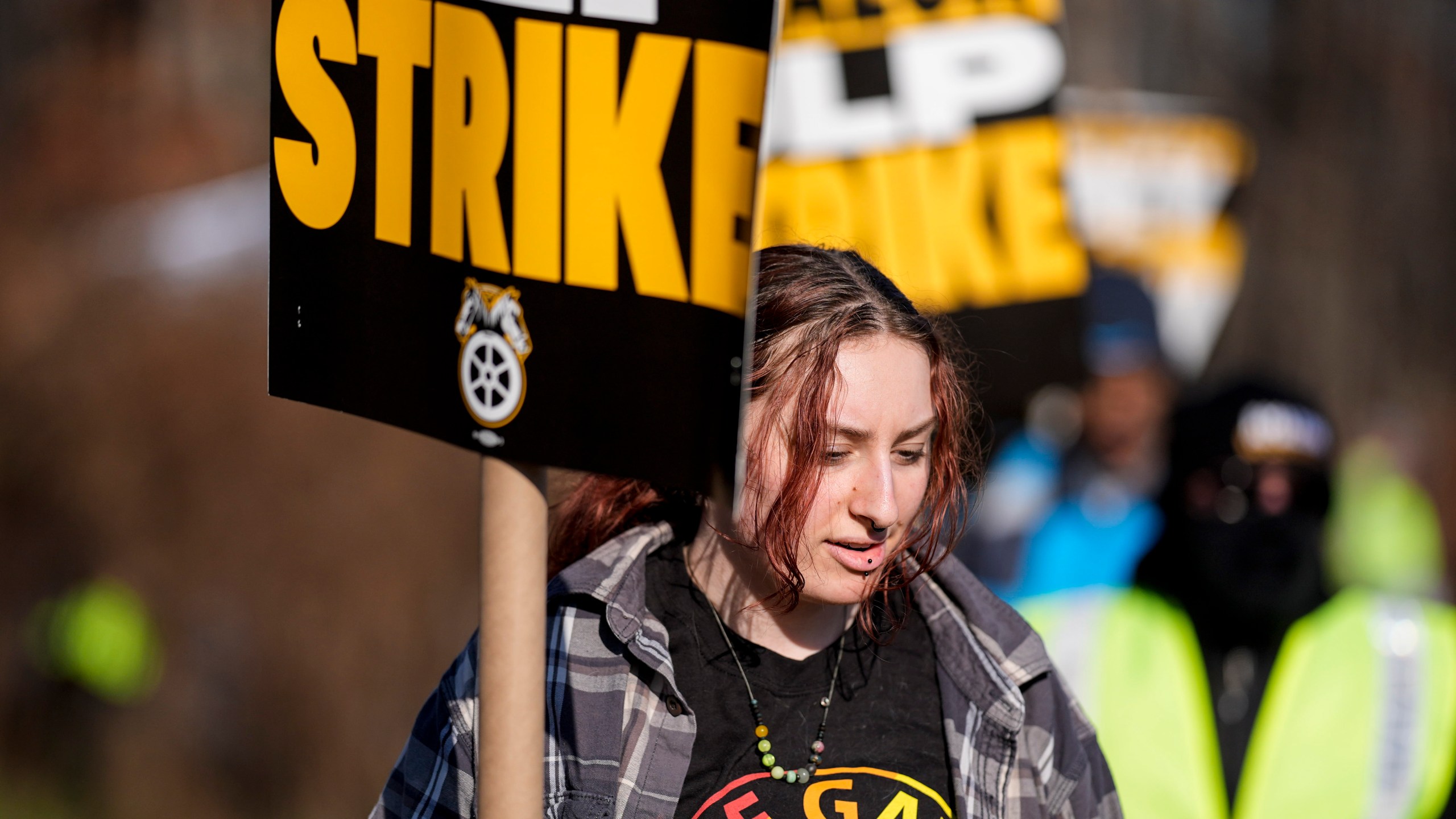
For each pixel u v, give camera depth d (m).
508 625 2.53
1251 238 16.39
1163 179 11.52
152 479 12.20
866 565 3.10
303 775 11.91
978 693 3.36
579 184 2.46
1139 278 9.95
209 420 12.29
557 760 3.25
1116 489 8.58
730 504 2.27
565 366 2.48
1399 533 13.16
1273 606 5.25
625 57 2.40
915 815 3.21
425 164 2.62
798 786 3.19
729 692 3.27
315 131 2.75
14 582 12.40
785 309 3.08
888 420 3.04
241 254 12.91
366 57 2.68
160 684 12.09
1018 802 3.39
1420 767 5.07
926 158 6.54
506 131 2.51
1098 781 3.53
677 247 2.37
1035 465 9.27
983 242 6.52
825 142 6.55
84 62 14.04
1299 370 16.33
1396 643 5.21
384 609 12.10
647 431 2.41
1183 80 15.76
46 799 12.02
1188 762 5.25
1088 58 15.24
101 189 13.34
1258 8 17.27
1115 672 5.40
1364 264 16.75
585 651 3.29
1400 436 15.54
